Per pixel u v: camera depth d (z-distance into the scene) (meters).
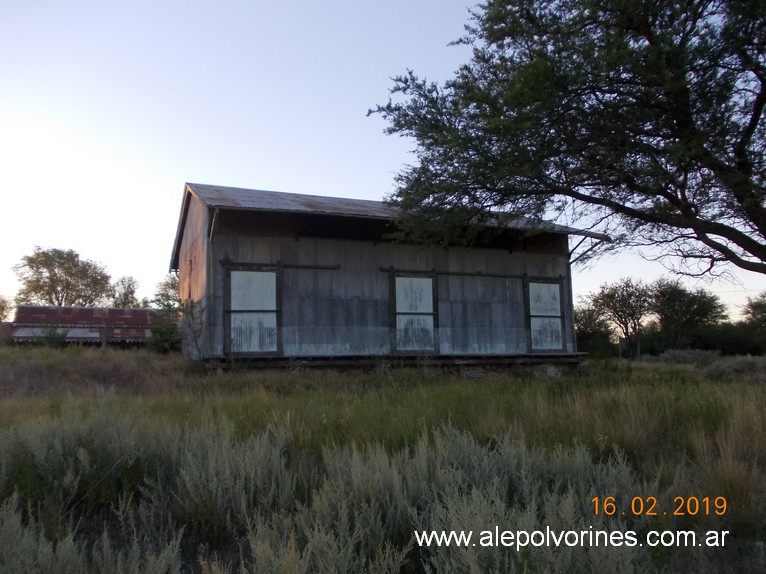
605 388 11.30
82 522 4.88
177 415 9.13
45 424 6.45
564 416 8.04
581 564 3.30
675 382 12.94
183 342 22.59
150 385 14.88
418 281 20.72
